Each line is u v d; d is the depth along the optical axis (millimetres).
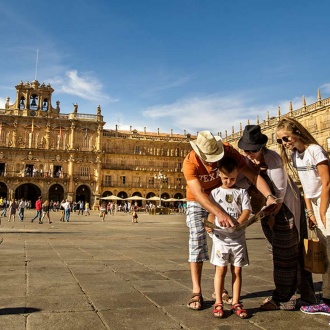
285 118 5766
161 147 91188
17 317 4680
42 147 79750
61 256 10570
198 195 5273
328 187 5145
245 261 5273
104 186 84500
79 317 4723
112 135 87562
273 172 5469
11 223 30156
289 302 5289
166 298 5793
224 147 5641
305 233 5914
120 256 10914
